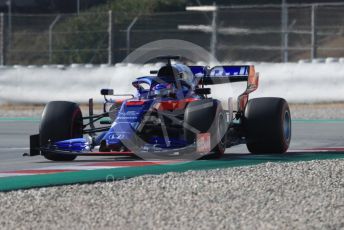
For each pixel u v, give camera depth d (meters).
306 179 33.59
